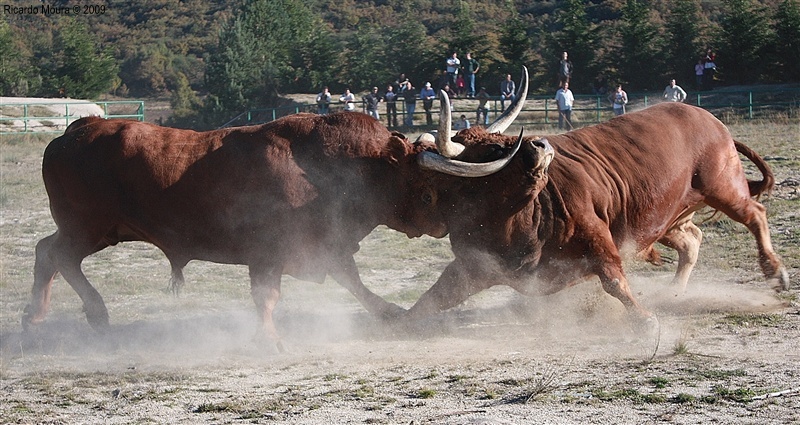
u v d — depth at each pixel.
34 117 78.81
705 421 12.80
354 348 18.69
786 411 13.02
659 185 20.33
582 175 19.25
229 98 104.12
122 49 161.38
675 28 94.25
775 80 90.25
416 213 19.44
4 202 41.44
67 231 20.02
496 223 18.73
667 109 21.23
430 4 163.88
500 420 13.12
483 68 94.06
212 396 15.34
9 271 28.47
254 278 19.12
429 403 14.28
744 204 21.75
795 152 44.72
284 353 18.44
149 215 19.38
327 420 13.66
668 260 26.27
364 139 19.17
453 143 18.62
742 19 90.81
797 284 22.56
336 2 167.25
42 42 134.62
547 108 76.44
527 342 18.58
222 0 185.25
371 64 101.50
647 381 14.80
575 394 14.30
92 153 19.53
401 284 25.69
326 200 19.02
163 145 19.30
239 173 18.89
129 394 15.70
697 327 18.95
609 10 130.62
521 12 149.25
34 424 14.16
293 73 102.62
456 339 19.20
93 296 20.42
